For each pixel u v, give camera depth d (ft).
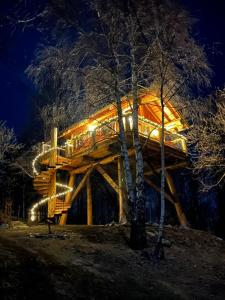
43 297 20.30
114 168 78.95
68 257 29.76
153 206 90.33
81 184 64.44
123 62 46.42
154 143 56.03
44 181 69.67
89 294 22.35
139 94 50.44
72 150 66.80
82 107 51.37
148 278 28.35
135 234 37.14
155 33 43.06
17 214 89.30
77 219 95.40
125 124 52.65
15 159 93.25
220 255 42.19
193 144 67.26
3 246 30.04
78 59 46.26
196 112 51.72
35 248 31.19
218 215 82.89
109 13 43.06
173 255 37.22
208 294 26.45
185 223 58.39
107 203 95.35
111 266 29.55
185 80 42.83
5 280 21.33
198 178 81.25
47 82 52.65
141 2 42.24
